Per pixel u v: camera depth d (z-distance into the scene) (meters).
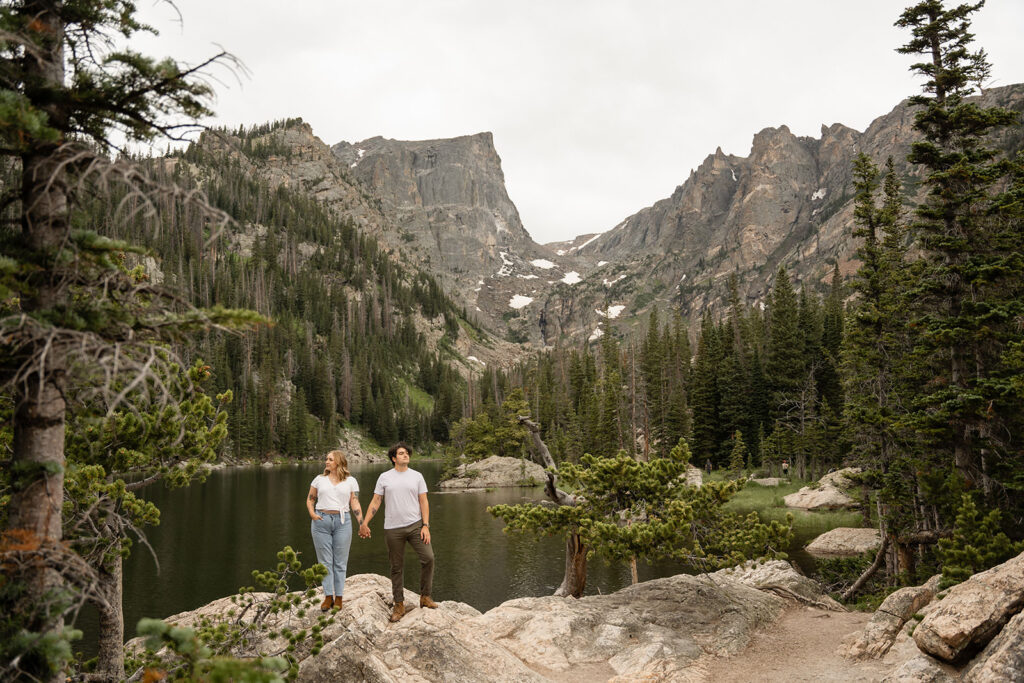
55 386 4.68
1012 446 18.92
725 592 14.06
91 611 24.22
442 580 30.31
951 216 20.75
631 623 12.20
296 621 8.98
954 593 9.02
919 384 25.16
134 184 4.07
